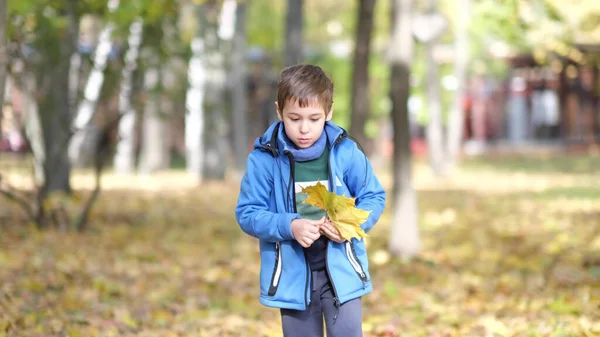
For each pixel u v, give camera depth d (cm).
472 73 4194
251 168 475
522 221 1677
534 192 2431
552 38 1529
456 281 979
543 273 1025
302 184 467
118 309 793
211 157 2802
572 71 2339
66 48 1468
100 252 1184
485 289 926
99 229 1437
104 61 1533
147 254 1177
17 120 1366
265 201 475
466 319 764
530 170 3559
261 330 728
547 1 1270
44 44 1362
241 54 2930
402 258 1169
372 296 893
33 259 1066
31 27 1305
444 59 3950
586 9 1631
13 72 1345
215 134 2794
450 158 3469
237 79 2939
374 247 1301
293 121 453
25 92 1438
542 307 799
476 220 1714
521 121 5306
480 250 1268
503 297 869
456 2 3192
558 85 5119
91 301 841
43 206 1374
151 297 880
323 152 471
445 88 3953
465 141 5172
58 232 1355
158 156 3366
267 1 3909
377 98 3681
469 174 3356
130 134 3175
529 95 5200
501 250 1266
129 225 1554
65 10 1326
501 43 3769
